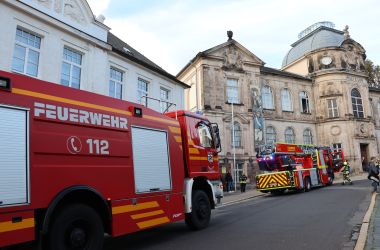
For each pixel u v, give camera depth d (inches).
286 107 1587.1
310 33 1827.0
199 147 412.2
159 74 887.1
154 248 310.0
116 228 274.1
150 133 334.6
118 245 330.6
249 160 1334.9
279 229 370.9
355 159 1589.6
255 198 824.9
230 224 422.9
